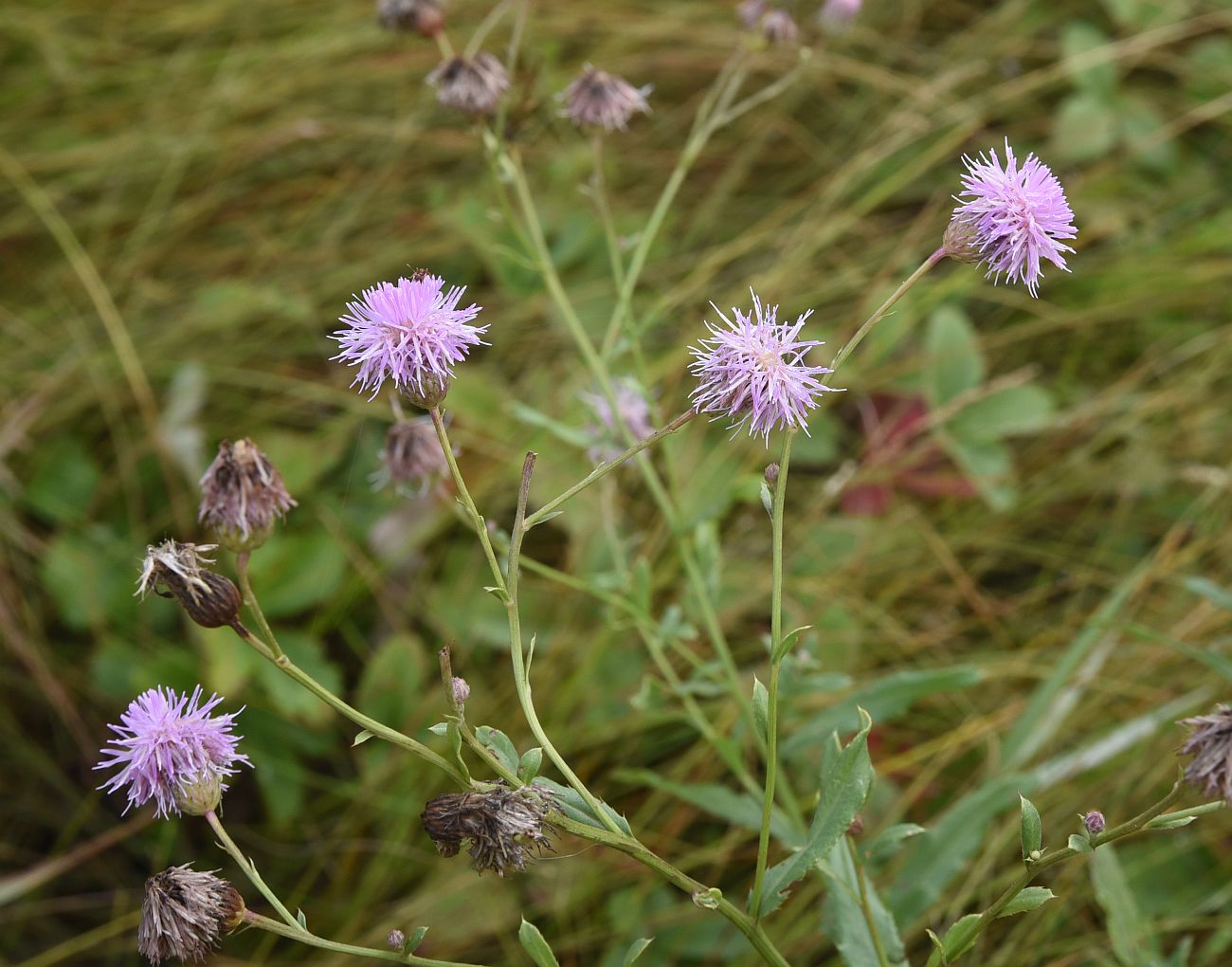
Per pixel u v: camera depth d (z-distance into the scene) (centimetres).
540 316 78
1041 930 58
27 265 82
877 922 52
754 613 66
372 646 67
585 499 68
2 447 71
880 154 83
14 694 66
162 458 72
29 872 62
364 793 63
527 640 65
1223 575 66
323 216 84
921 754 62
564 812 47
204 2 94
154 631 66
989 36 92
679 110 88
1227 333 75
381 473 60
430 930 60
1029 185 47
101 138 88
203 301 79
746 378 46
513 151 59
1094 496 71
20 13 91
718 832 62
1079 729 63
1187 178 83
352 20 93
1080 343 77
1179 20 87
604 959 59
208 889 47
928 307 78
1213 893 59
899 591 68
